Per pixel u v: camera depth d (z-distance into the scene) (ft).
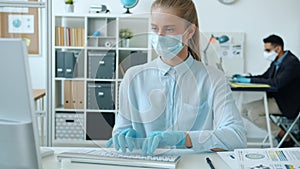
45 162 4.23
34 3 10.01
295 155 4.33
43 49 15.57
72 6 15.30
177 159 4.16
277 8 16.58
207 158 4.33
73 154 4.25
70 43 14.88
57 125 13.97
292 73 13.80
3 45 2.79
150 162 4.01
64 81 14.28
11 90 2.88
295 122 14.07
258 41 16.63
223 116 4.79
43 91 12.44
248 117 14.48
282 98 14.02
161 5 4.65
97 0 16.17
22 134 2.95
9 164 3.05
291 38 16.69
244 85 13.55
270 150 4.53
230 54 16.55
